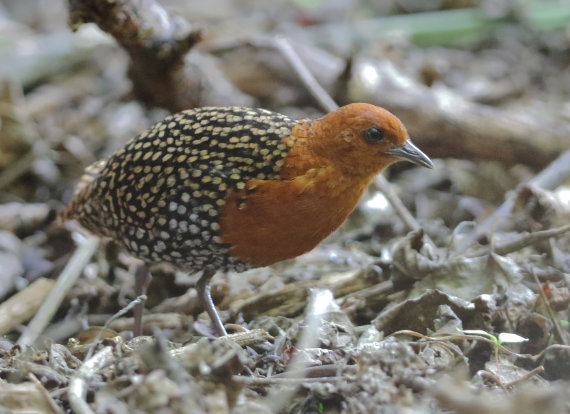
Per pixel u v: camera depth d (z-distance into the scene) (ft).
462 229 34.35
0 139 41.34
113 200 27.07
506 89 47.93
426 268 28.66
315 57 44.21
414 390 20.48
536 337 26.16
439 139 41.68
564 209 31.63
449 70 51.37
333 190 25.23
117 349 22.66
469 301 26.84
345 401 20.74
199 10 58.08
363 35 49.29
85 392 20.44
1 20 54.24
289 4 59.98
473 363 25.04
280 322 28.43
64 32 54.60
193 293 31.99
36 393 19.97
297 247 25.93
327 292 27.76
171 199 25.53
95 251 34.35
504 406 18.06
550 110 45.91
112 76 48.80
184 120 26.45
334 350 24.07
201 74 38.19
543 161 40.96
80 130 45.06
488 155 41.52
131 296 33.30
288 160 24.93
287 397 20.68
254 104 45.09
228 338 24.61
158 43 33.78
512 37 53.52
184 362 20.29
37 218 38.22
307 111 45.32
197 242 25.94
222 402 18.88
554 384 23.17
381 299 29.22
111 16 31.78
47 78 48.42
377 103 41.75
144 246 27.14
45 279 32.50
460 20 52.21
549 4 53.98
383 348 21.68
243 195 24.90
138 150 26.55
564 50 52.70
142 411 18.30
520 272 28.71
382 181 34.71
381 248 35.88
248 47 43.55
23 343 28.27
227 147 25.27
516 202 32.35
